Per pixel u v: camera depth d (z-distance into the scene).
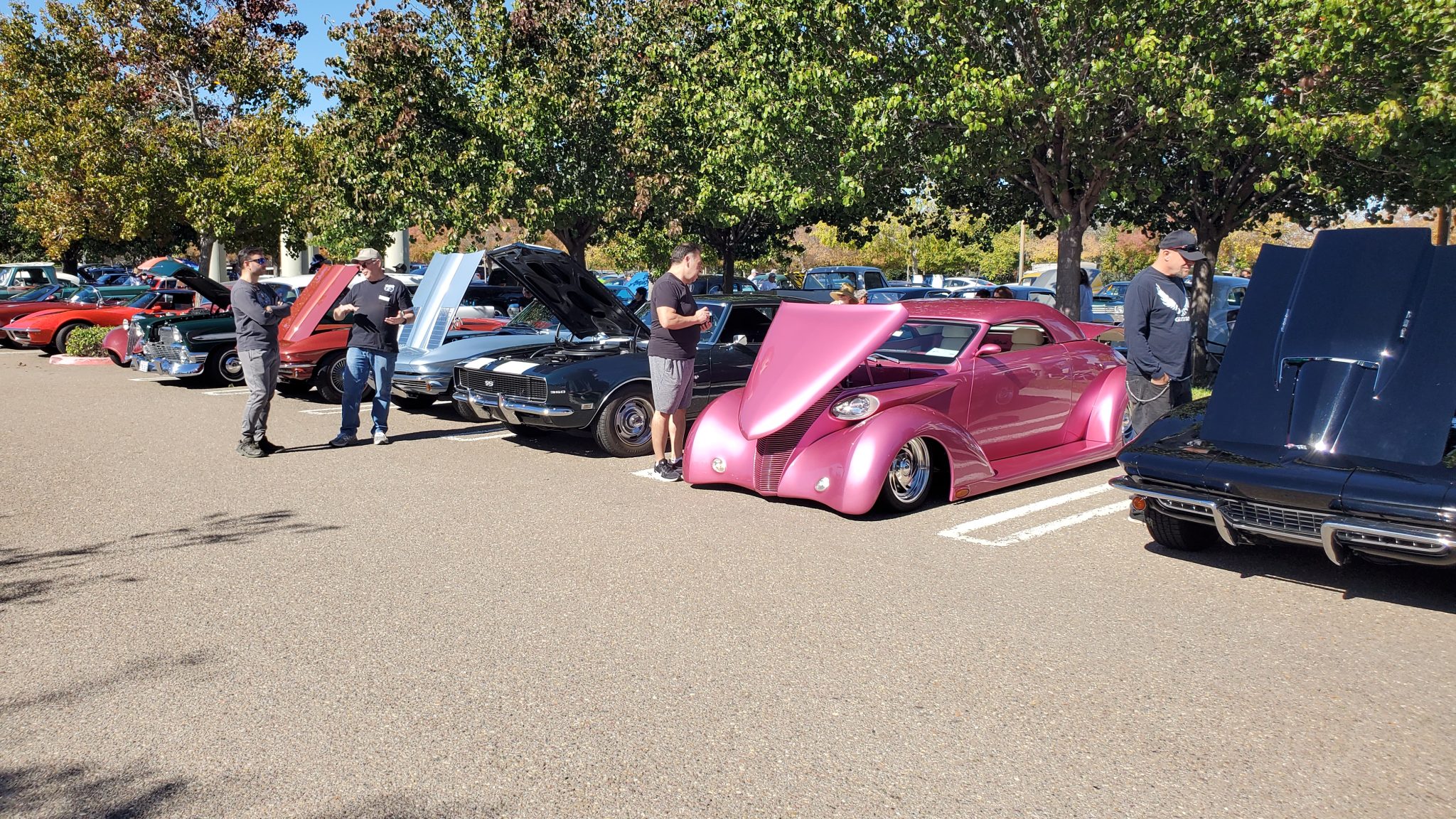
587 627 4.19
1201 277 13.59
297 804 2.82
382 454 8.23
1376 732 3.20
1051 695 3.48
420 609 4.43
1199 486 4.68
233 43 20.19
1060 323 7.47
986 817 2.71
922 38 11.53
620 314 8.52
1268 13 10.54
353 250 20.06
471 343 10.03
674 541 5.49
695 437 6.74
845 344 6.04
